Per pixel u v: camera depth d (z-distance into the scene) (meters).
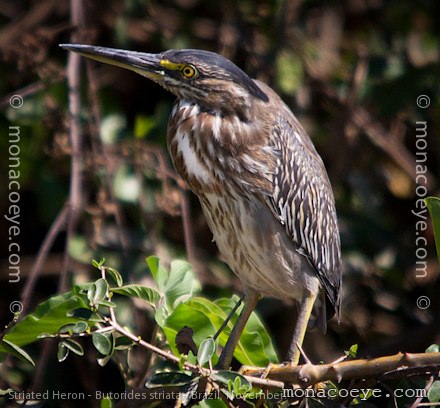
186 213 9.40
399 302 10.89
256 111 7.79
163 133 10.08
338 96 11.06
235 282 10.20
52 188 10.25
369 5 11.68
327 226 8.41
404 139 11.31
